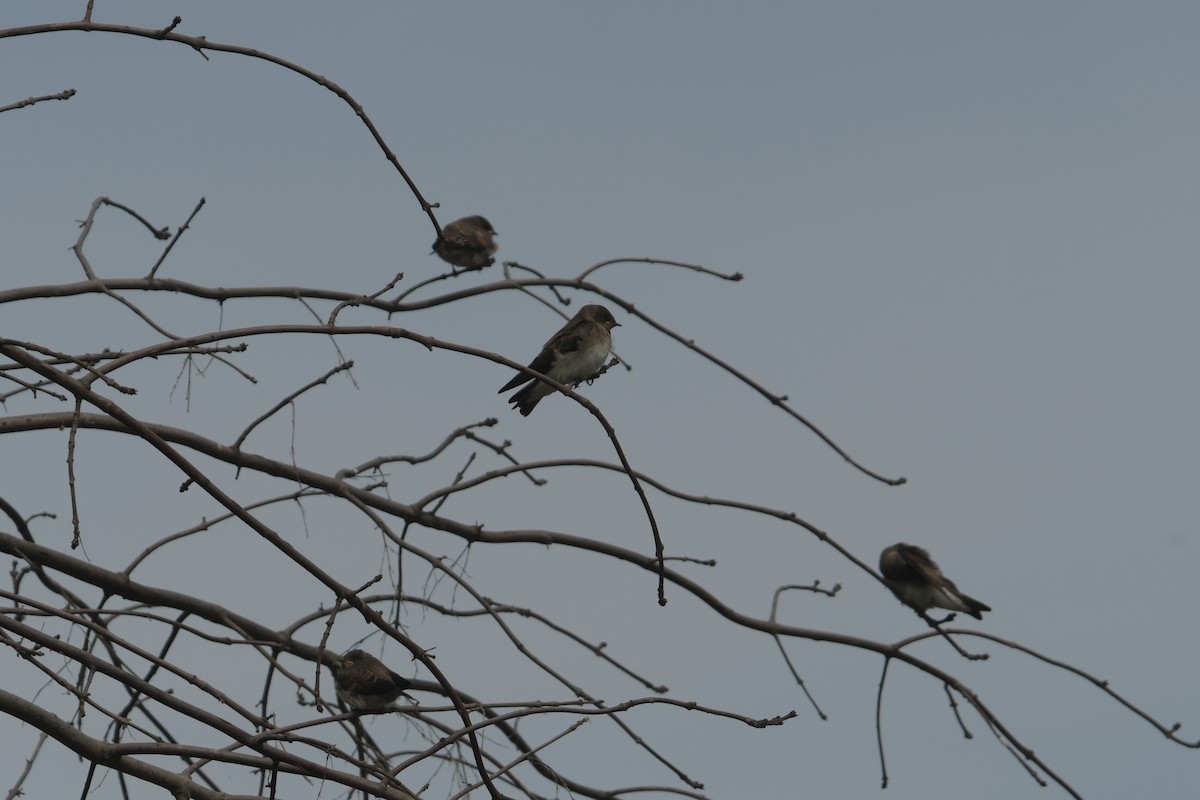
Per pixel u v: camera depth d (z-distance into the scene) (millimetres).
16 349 9148
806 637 15867
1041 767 14812
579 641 14445
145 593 13984
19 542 13570
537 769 14383
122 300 12133
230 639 11195
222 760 10055
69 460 8812
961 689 15422
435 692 15453
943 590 18641
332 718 9953
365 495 15117
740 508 15484
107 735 13328
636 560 15898
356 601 10078
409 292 15672
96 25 10383
